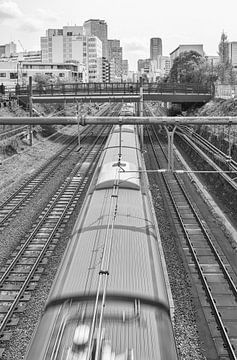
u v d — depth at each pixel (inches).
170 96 2130.9
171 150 667.4
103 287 370.9
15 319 528.4
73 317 338.3
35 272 653.9
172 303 519.8
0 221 874.8
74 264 423.8
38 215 927.7
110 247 446.0
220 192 1126.4
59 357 298.5
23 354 463.8
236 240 818.8
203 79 2706.7
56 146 1833.2
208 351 493.4
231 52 6737.2
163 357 306.2
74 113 2743.6
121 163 792.3
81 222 550.0
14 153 1517.0
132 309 349.1
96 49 7298.2
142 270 412.5
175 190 1184.2
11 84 4099.4
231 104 1744.6
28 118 631.8
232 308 581.9
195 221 925.8
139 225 526.6
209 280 658.8
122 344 309.4
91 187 753.0
